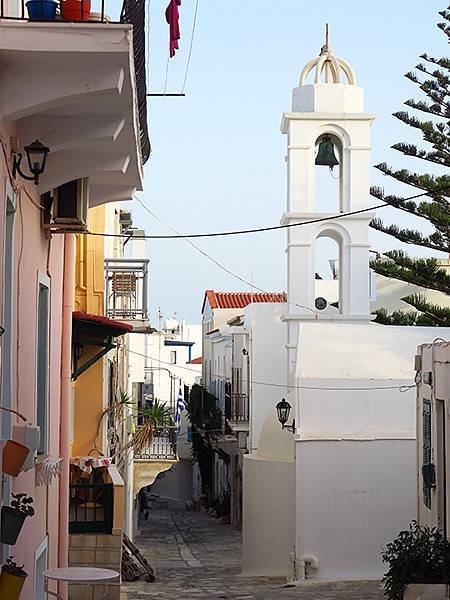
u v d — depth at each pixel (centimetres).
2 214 870
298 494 2334
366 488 2341
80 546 1986
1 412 913
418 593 1488
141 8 948
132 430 3997
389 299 4356
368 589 2086
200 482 6606
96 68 852
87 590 1945
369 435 2348
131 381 4938
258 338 3881
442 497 1798
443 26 3325
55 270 1398
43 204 1188
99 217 2561
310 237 3006
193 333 10650
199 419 5509
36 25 812
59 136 972
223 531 4594
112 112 956
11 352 941
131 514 3706
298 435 2348
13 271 956
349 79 3119
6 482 904
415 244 3356
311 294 2997
